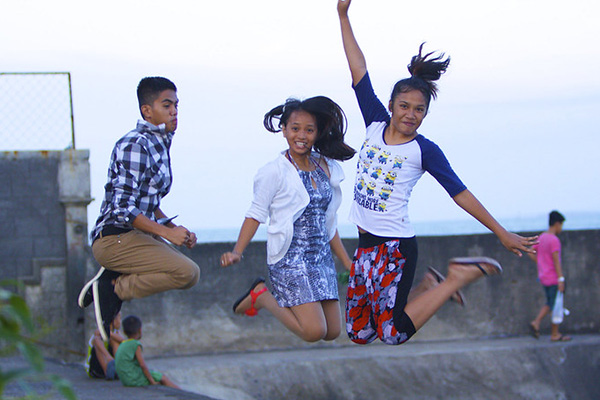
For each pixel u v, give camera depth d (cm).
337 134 435
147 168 418
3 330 132
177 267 428
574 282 1020
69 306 858
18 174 859
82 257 864
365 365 862
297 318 432
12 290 849
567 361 924
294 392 823
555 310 958
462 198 379
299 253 431
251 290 454
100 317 445
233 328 909
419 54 391
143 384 621
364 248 407
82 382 655
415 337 968
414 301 399
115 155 417
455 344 948
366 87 419
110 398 467
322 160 448
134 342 624
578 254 1024
